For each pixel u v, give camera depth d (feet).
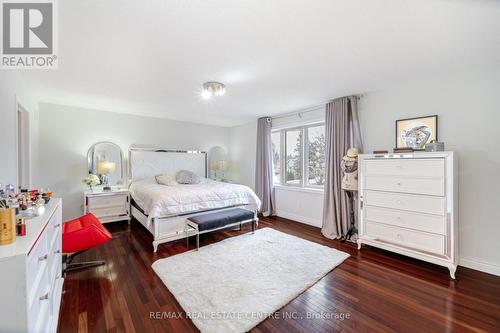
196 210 10.59
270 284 6.87
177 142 16.97
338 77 8.69
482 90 7.74
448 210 7.38
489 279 7.24
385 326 5.18
